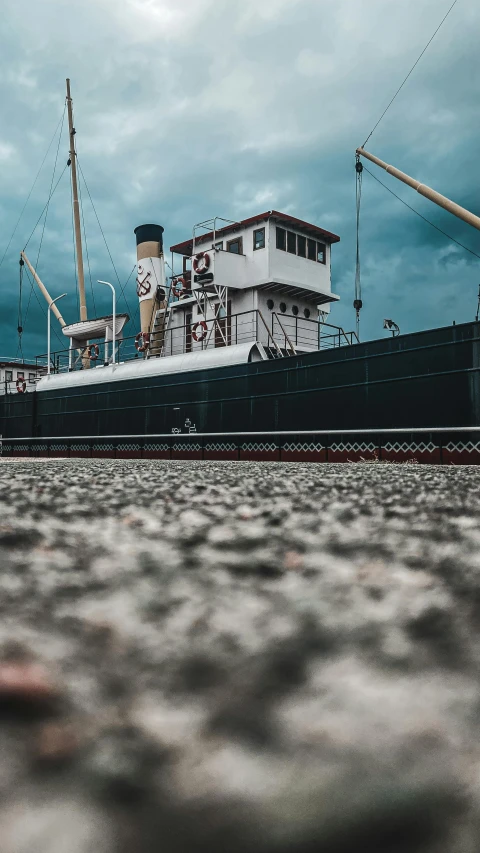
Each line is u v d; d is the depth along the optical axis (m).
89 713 0.68
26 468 7.43
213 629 1.01
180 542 1.89
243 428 19.31
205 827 0.47
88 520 2.38
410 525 2.22
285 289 24.03
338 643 0.94
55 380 27.56
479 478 4.85
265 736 0.63
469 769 0.57
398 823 0.48
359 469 7.30
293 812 0.49
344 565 1.56
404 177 23.94
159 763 0.57
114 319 26.56
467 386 14.11
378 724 0.66
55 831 0.46
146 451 22.53
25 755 0.58
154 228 28.53
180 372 21.59
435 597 1.23
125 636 0.97
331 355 17.05
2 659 0.83
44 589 1.28
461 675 0.81
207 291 24.02
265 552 1.73
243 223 24.12
